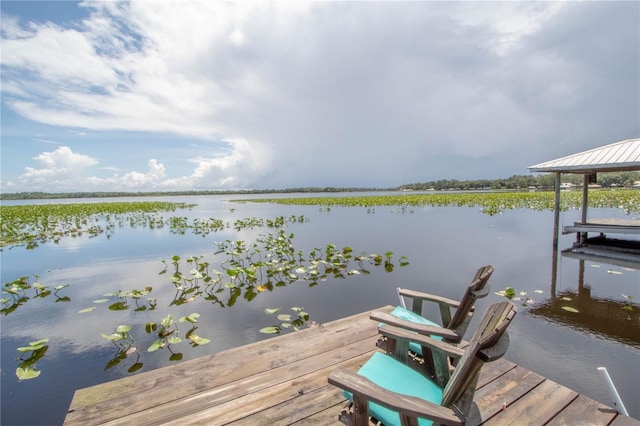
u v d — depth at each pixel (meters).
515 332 4.05
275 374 2.72
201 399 2.40
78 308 5.16
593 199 22.88
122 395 2.46
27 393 3.03
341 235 11.27
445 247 9.05
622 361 3.38
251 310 4.95
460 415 1.41
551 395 2.42
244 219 17.16
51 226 15.38
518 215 16.36
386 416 1.61
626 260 5.92
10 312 5.00
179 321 4.11
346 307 5.02
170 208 27.78
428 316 4.64
